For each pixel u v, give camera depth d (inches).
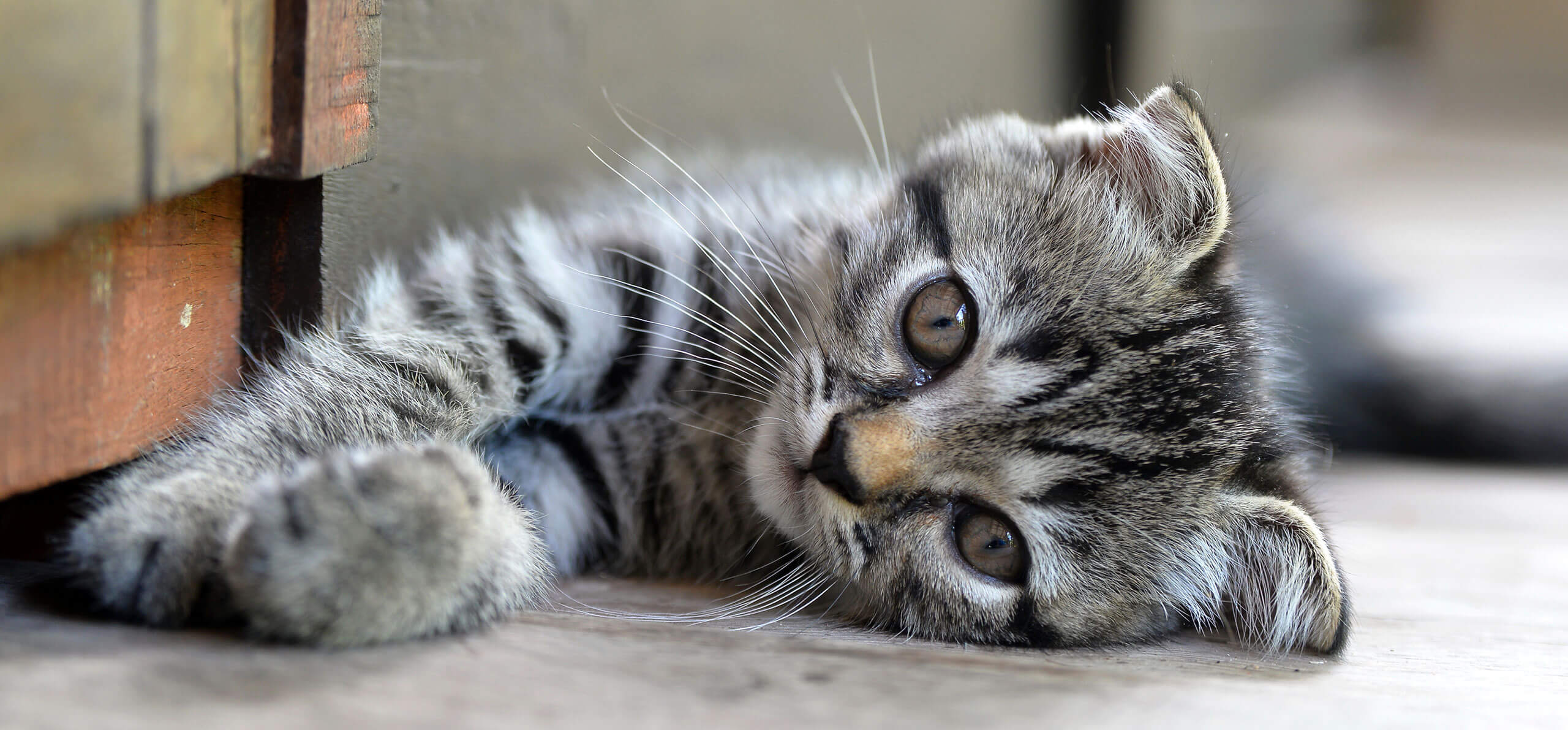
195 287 17.2
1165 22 29.6
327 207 18.0
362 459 16.1
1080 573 18.0
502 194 20.7
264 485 16.0
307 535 15.7
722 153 22.5
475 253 19.1
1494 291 34.6
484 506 16.5
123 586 16.0
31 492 17.1
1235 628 18.4
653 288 19.2
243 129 16.2
